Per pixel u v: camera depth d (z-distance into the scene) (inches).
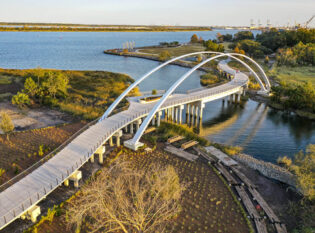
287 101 2443.4
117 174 1071.0
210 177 1232.8
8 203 878.4
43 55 5733.3
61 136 1544.0
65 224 879.1
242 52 4729.3
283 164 1448.1
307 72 3742.6
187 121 2130.9
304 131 1966.0
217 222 954.1
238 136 1845.5
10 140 1459.2
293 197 1149.7
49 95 2192.4
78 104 2121.1
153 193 959.0
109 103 2217.0
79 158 1161.4
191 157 1398.9
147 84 3265.3
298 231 932.0
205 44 5447.8
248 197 1107.3
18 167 1205.1
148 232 848.9
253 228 940.6
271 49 5497.1
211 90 2379.4
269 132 1932.8
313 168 1118.4
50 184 979.3
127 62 5044.3
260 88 3019.2
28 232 836.6
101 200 756.0
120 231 872.3
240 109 2463.1
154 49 6820.9
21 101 1953.7
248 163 1411.2
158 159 1362.0
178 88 3078.2
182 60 5083.7
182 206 1018.7
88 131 1425.9
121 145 1488.7
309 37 5157.5
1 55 5497.1
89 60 5187.0
